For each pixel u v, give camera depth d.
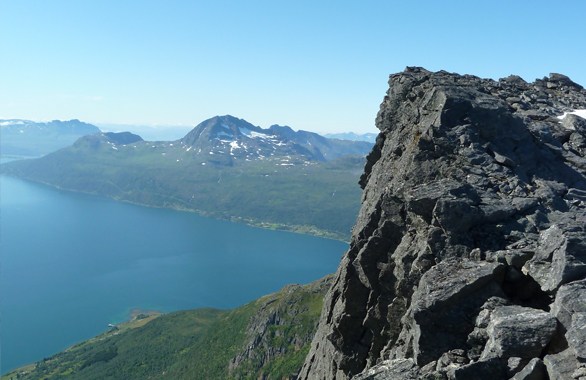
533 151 36.69
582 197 32.66
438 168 35.03
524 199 30.55
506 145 36.69
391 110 50.97
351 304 36.97
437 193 30.53
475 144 35.38
